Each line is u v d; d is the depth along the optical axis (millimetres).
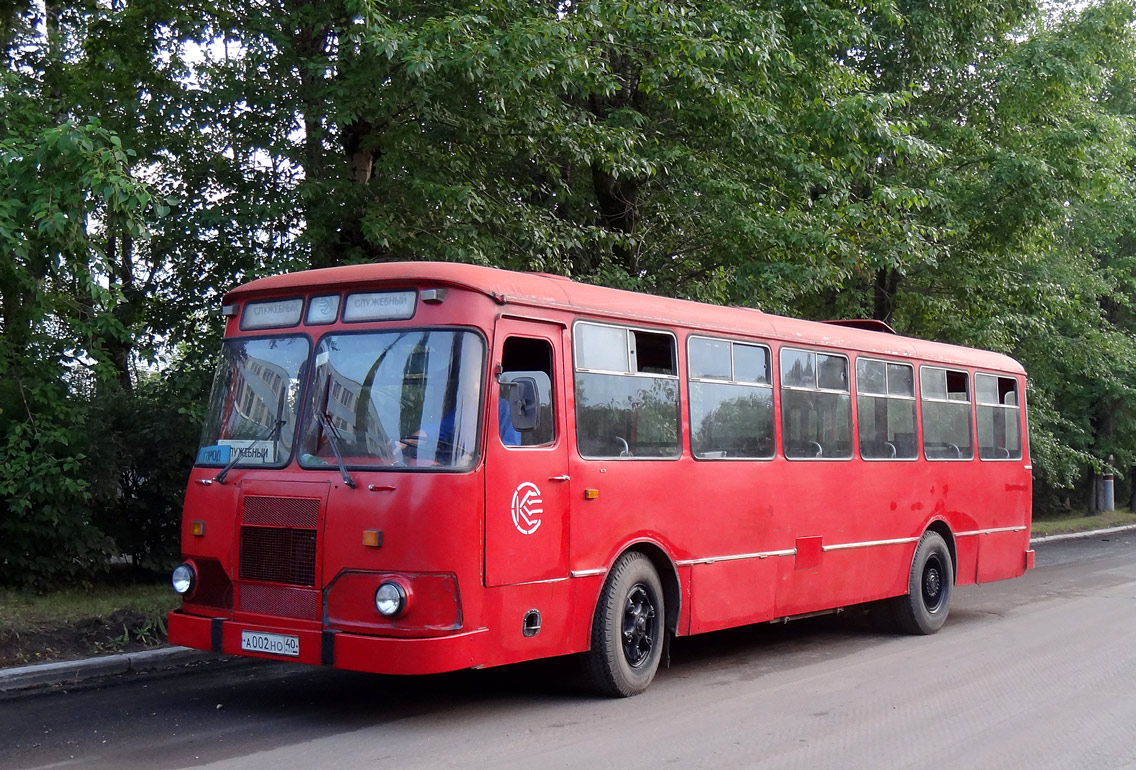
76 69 13883
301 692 8453
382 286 7539
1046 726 7672
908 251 16766
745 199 15625
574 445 7973
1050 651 10820
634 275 15781
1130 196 25438
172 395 12727
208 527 7727
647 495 8609
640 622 8547
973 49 20750
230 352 8133
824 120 16047
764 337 10195
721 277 15773
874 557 11484
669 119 15984
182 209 12180
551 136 13570
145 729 7195
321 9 12336
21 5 13406
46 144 9070
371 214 12070
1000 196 20328
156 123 12422
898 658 10539
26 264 10984
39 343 11625
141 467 12812
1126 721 7832
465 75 11656
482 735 7160
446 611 6938
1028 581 17266
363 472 7164
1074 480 34938
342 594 7094
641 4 12586
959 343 21500
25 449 11203
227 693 8375
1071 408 32469
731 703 8344
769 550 9992
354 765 6359
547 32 11688
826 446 10906
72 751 6613
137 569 13359
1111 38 21812
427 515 6941
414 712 7828
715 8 14328
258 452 7684
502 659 7238
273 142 12312
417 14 12602
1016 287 21594
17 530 11375
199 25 12672
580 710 7973
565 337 8031
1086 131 20719
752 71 14859
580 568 7938
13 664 8727
